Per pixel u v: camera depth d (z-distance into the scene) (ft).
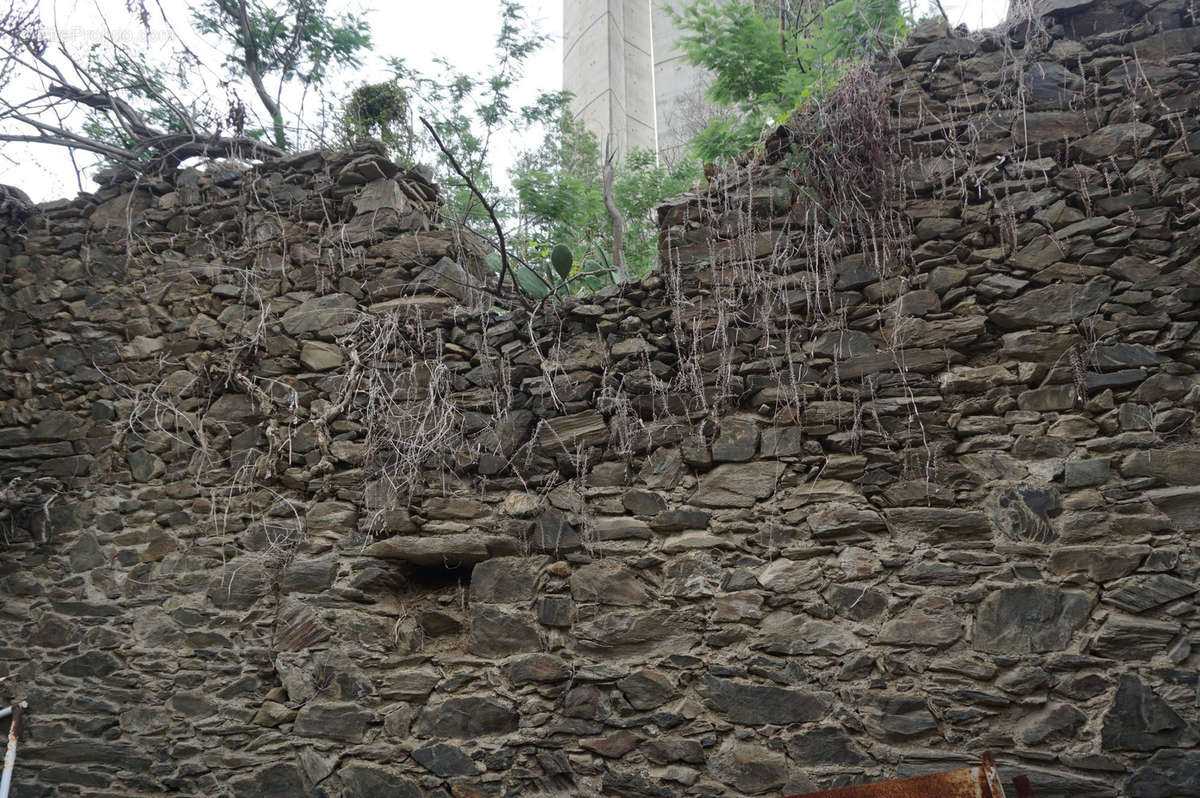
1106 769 9.46
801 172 12.29
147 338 15.08
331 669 12.41
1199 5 11.35
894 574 10.69
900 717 10.21
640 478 12.00
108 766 12.98
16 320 15.80
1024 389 10.86
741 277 12.17
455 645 12.26
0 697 13.70
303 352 14.11
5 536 14.56
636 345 12.49
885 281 11.59
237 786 12.33
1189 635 9.57
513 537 12.23
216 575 13.41
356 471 13.25
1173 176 10.89
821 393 11.55
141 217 15.75
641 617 11.44
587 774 11.11
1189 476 9.99
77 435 14.89
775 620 10.94
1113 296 10.75
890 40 15.57
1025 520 10.42
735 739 10.69
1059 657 9.89
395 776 11.73
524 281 15.76
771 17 22.41
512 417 12.77
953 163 11.70
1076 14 11.87
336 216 14.80
